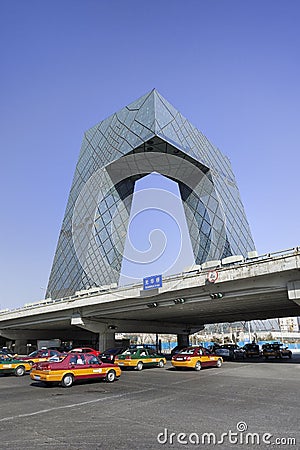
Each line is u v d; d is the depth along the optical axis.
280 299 28.14
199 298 28.86
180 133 75.69
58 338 57.81
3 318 49.41
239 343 79.88
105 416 9.41
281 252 22.47
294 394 12.77
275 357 36.75
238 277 24.50
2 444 6.98
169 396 12.68
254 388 14.41
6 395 13.59
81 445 6.89
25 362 23.16
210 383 16.30
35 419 9.15
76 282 68.19
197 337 87.44
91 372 16.98
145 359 25.72
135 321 43.31
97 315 37.69
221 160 89.88
